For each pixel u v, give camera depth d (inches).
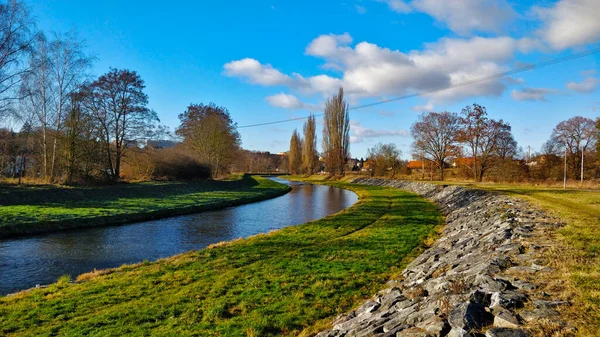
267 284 409.7
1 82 1003.3
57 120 1208.2
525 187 1471.5
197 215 1082.1
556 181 1756.9
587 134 2070.6
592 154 2052.2
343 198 1705.2
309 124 3622.0
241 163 4271.7
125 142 1568.7
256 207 1320.1
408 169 2962.6
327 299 362.6
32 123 1180.5
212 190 1770.4
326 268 473.7
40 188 1045.8
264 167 5689.0
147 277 447.5
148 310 338.0
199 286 405.7
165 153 1857.8
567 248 330.3
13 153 1289.4
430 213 1064.8
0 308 349.4
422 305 249.0
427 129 2541.8
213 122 2242.9
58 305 356.2
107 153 1464.1
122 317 323.9
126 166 1747.0
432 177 2716.5
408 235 707.4
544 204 767.7
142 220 957.2
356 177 2984.7
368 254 552.1
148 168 1754.4
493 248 389.4
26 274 499.2
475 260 355.6
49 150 1259.2
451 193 1380.4
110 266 547.2
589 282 227.6
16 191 972.6
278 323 307.7
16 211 840.3
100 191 1201.4
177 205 1160.2
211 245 641.6
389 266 486.9
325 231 770.8
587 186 1482.5
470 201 1076.5
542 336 167.8
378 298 328.5
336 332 267.9
